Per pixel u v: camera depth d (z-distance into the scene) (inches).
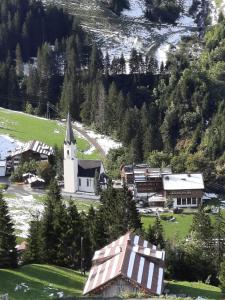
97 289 3203.7
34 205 6683.1
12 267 3868.1
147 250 3528.5
